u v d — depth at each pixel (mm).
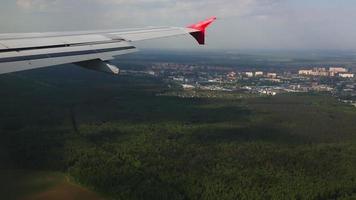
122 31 34281
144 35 32969
